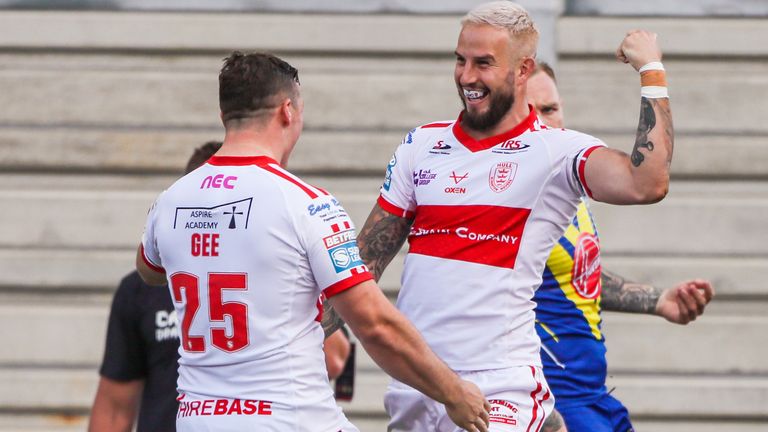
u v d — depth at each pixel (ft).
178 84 83.56
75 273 81.76
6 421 80.64
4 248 82.33
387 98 83.51
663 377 81.00
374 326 41.78
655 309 58.49
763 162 82.53
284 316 41.91
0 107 83.56
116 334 53.93
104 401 54.13
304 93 83.51
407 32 84.17
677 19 84.48
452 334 47.01
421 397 48.83
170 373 52.90
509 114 47.29
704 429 80.18
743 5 84.69
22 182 83.46
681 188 83.51
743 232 81.97
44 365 81.25
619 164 44.45
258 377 41.86
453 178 47.29
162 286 53.57
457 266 46.98
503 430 45.96
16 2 84.58
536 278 47.55
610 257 82.17
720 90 83.25
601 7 84.69
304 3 84.84
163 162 83.15
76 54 84.64
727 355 80.89
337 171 83.10
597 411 54.80
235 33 84.17
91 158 83.20
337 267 41.57
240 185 42.27
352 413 79.97
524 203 46.42
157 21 84.07
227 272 41.86
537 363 47.67
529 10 83.56
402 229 49.70
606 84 83.35
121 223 82.53
